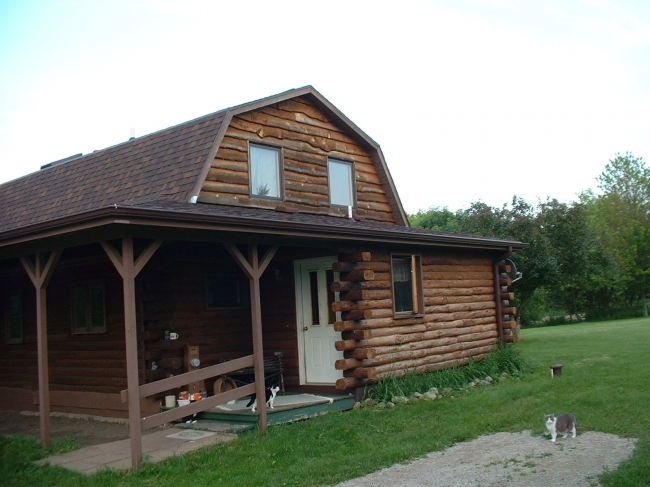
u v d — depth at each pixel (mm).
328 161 14609
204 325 11359
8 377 14125
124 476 7129
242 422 9398
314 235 9719
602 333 26016
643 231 45938
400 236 11469
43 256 8914
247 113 12789
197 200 11250
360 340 11086
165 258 10812
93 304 11875
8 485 7062
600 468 6590
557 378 12500
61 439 9461
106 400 11375
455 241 12992
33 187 16234
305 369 12023
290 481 6785
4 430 11016
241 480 6855
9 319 14266
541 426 8672
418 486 6461
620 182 48000
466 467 7031
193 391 10438
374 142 15500
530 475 6551
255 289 9180
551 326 42719
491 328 14953
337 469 7129
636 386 11062
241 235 8961
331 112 14570
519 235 24422
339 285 10992
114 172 13586
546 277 24266
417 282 12789
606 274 42438
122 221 7164
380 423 9375
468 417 9531
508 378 13430
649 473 6184
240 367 8906
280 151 13398
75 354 12203
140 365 10555
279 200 13148
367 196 15477
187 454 7867
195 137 12422
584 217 25922
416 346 12391
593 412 9203
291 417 9758
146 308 10547
